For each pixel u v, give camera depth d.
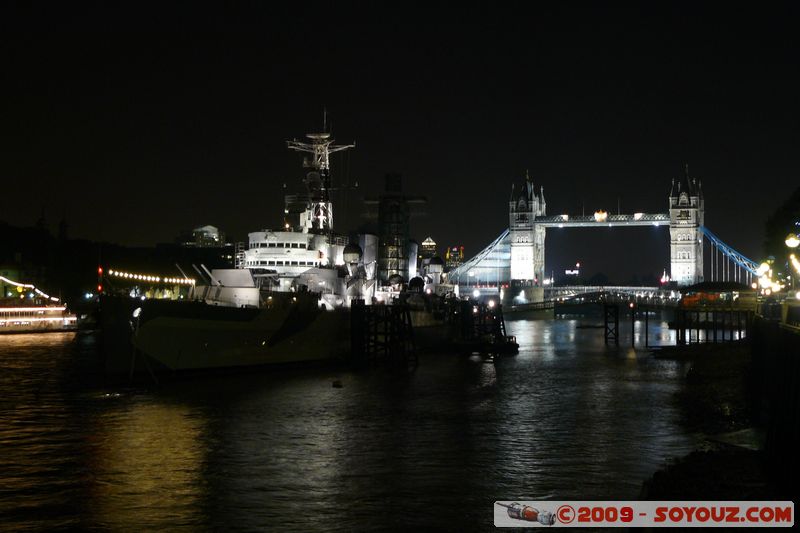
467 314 106.00
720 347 90.19
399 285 90.44
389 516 28.27
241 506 29.36
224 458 36.41
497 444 39.78
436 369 75.88
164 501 29.89
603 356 92.81
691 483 28.27
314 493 30.98
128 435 41.22
